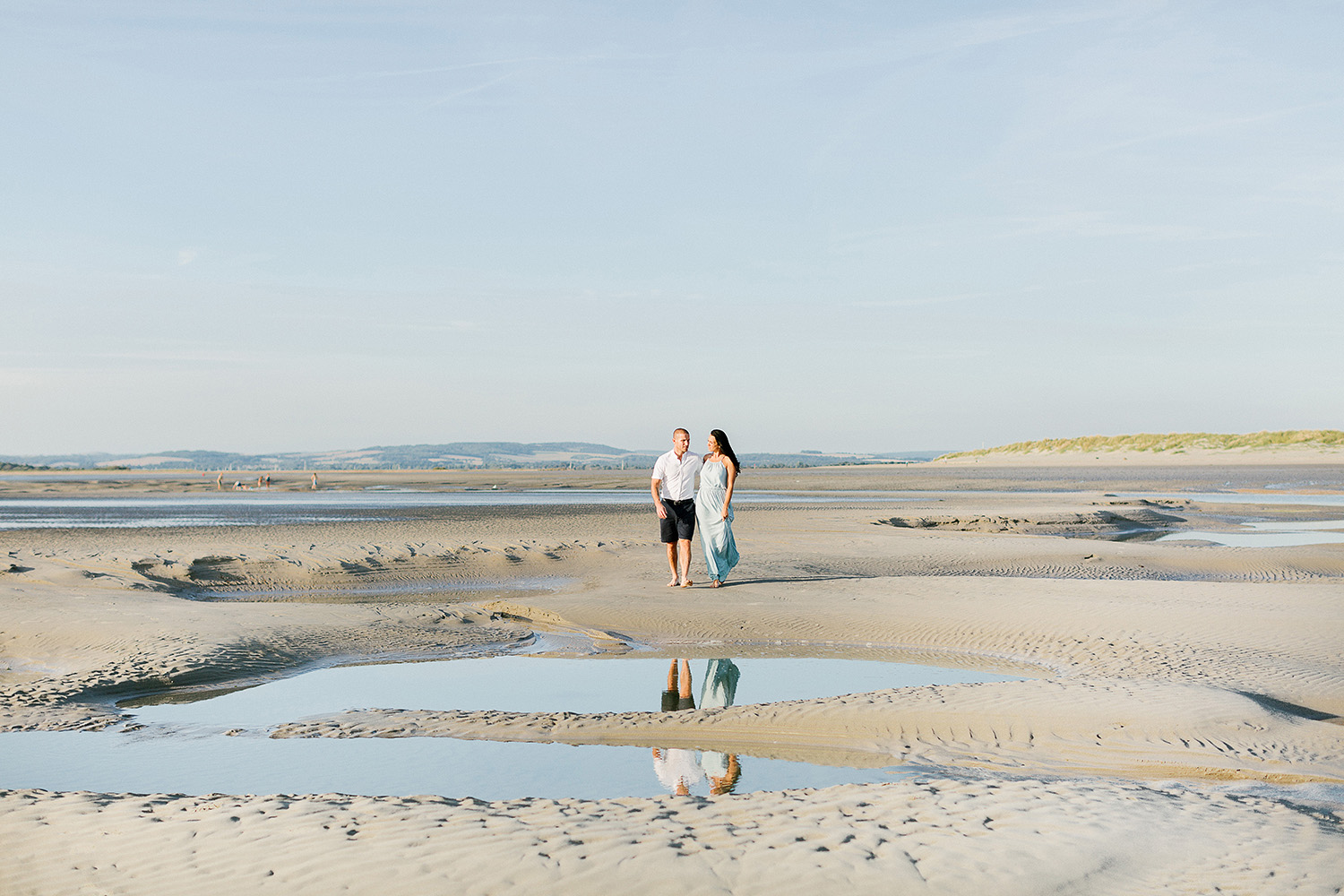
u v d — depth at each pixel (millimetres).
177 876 3957
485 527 24750
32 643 9781
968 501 38656
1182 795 5121
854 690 8477
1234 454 109688
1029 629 10672
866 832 4426
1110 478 69812
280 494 53281
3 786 5734
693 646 10500
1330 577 16328
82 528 25219
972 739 6555
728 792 5590
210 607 11805
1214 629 10398
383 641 10523
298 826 4496
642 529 23984
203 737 6879
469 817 4625
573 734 6922
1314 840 4402
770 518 27172
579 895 3754
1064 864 4059
